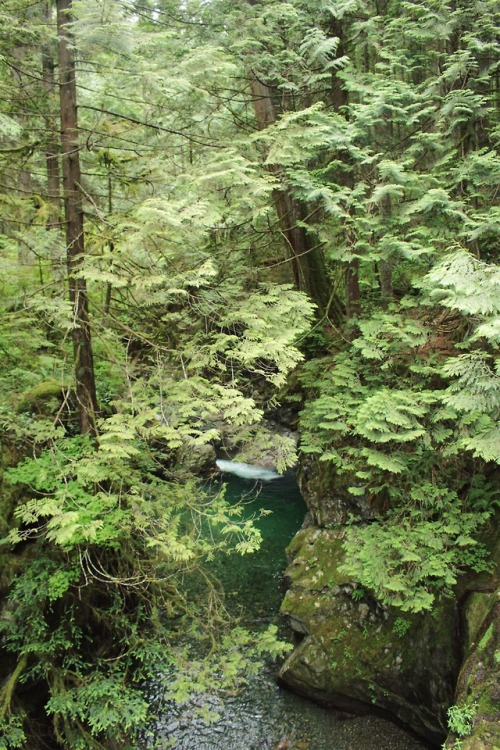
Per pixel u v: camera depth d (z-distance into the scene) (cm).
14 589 665
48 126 766
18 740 591
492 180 730
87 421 753
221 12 904
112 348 827
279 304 723
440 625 660
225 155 678
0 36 686
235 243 940
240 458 777
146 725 709
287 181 779
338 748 666
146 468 855
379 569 661
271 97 962
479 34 794
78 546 650
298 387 1137
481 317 663
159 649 742
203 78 723
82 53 694
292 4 892
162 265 761
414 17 952
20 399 819
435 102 875
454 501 719
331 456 762
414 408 673
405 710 671
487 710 518
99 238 702
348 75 859
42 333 857
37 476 672
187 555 610
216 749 673
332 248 866
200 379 666
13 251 876
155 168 724
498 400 550
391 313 862
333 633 749
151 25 897
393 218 783
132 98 730
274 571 1027
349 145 764
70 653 707
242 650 774
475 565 651
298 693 752
